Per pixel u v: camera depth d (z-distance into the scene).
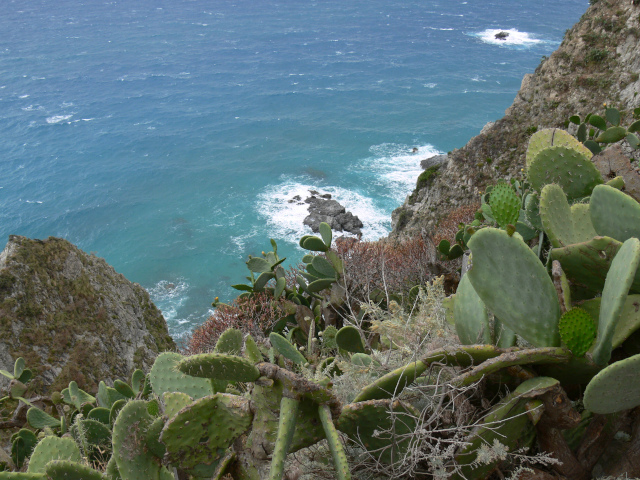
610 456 1.89
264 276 6.86
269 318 6.49
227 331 1.91
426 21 137.75
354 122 69.56
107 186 55.66
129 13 165.75
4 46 124.44
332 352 4.20
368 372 2.34
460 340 2.33
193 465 1.76
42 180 57.56
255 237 42.38
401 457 1.90
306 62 102.62
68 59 111.38
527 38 114.94
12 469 3.76
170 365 2.28
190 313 35.03
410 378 1.90
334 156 58.19
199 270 39.34
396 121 68.69
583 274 2.27
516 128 15.50
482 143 15.90
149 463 1.95
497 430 1.74
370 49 110.50
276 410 1.72
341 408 1.72
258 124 72.00
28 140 69.25
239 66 102.50
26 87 92.38
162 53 114.88
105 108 81.50
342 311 5.93
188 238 43.62
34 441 3.84
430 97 78.44
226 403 1.78
